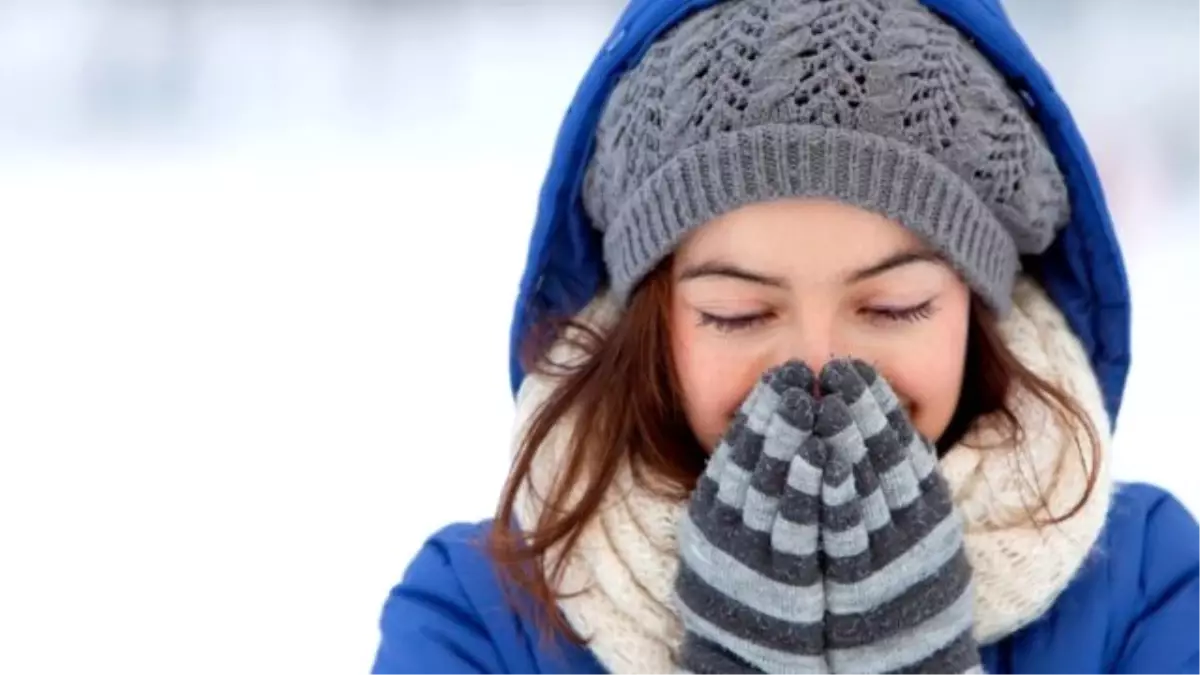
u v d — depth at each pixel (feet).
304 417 20.68
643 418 7.34
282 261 30.07
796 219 6.61
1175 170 34.17
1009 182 7.02
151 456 19.83
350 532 16.97
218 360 23.73
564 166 7.66
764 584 6.47
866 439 6.50
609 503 7.23
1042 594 6.98
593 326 7.79
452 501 17.56
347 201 35.29
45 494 18.79
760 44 6.72
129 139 42.32
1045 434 7.20
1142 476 16.74
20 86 46.70
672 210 6.84
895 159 6.61
